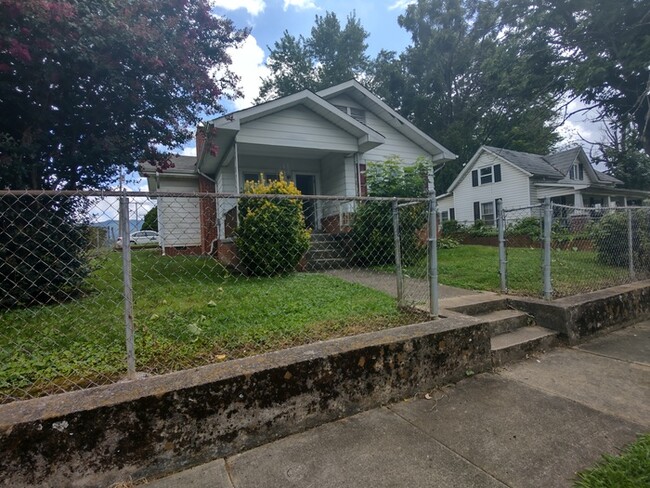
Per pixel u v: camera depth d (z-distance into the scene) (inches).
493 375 115.6
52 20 158.7
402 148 454.9
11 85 170.1
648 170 987.9
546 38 496.1
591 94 488.1
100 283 173.5
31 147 171.3
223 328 121.7
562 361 127.1
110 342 110.2
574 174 789.2
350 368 92.7
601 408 91.7
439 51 1060.5
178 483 68.5
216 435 76.2
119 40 180.9
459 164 1015.0
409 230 266.1
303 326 124.0
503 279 186.4
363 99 443.8
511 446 76.3
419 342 104.1
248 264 224.5
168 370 91.4
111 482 67.7
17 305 149.3
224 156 377.4
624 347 139.6
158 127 228.7
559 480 65.4
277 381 83.0
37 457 63.6
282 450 78.2
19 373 87.7
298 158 431.2
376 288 196.2
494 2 558.9
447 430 83.4
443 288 205.9
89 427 66.7
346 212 346.3
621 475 65.1
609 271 233.3
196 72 227.8
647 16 387.2
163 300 158.1
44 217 150.7
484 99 961.5
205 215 295.1
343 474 68.9
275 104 331.3
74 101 196.5
